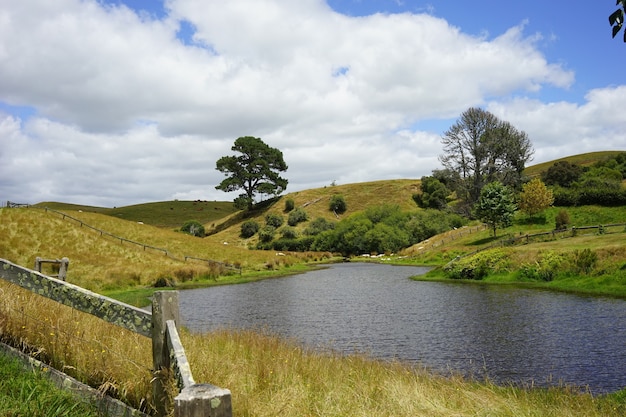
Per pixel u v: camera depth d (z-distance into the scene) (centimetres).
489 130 9131
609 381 1165
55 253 4491
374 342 1684
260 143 13250
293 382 780
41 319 660
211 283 4272
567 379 1193
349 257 8775
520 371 1277
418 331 1869
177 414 281
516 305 2423
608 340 1574
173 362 419
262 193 13112
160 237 6469
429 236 8538
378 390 849
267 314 2438
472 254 4388
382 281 4181
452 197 11675
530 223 6712
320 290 3594
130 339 671
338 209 12181
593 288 2834
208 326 2056
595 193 6825
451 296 2917
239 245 10812
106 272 3888
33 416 447
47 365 574
